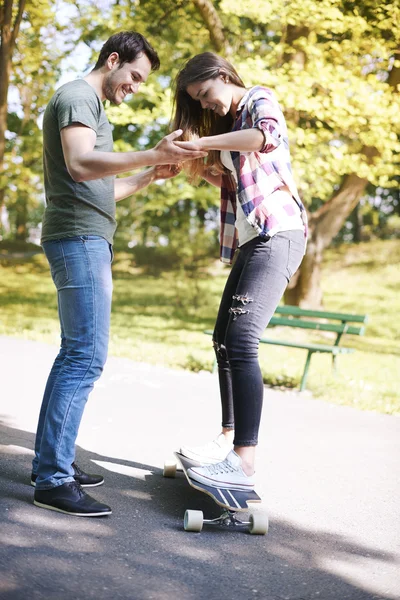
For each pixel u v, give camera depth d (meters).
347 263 20.22
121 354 8.49
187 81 3.28
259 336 3.21
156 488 3.56
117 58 3.16
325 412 5.96
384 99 9.41
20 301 15.42
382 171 9.91
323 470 4.14
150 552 2.74
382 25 9.84
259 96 3.19
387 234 23.27
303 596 2.47
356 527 3.24
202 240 17.03
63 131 2.99
